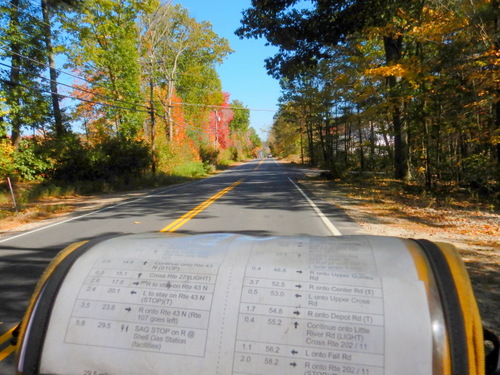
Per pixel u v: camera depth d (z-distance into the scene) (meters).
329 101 36.56
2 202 18.00
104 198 21.28
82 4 29.61
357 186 23.84
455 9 14.49
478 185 16.52
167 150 40.91
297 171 49.62
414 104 18.78
